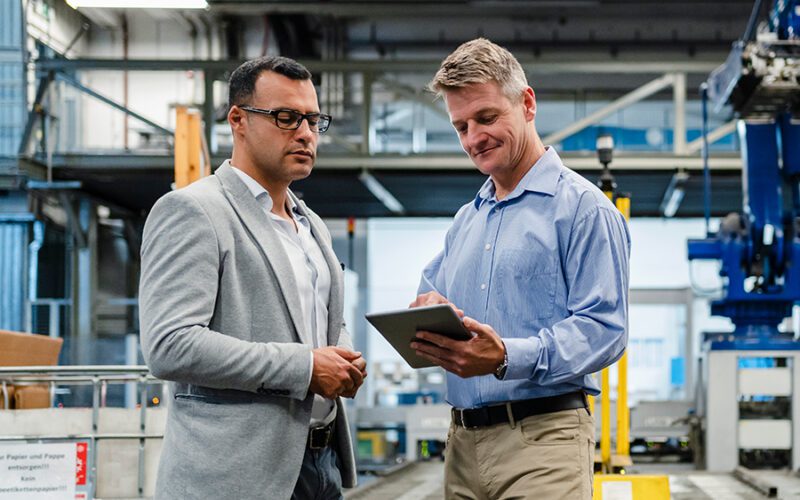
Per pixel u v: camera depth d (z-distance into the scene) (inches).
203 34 507.5
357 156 410.6
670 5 490.6
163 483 88.0
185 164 184.1
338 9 458.6
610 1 479.2
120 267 509.7
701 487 249.3
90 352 350.6
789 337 313.3
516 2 462.0
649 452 339.0
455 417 100.9
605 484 157.2
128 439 137.9
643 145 503.5
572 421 94.3
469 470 98.7
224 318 87.9
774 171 310.3
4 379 145.1
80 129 490.9
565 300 94.7
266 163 92.2
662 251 530.9
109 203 477.1
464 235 104.7
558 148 504.7
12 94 403.9
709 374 301.3
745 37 307.6
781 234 306.5
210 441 86.9
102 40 508.4
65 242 468.1
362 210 510.9
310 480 92.7
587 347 90.8
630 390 432.1
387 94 501.4
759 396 327.9
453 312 84.3
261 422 87.2
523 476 93.9
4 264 416.5
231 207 90.4
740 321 316.5
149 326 85.5
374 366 456.1
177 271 86.0
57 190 429.1
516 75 94.7
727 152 403.2
